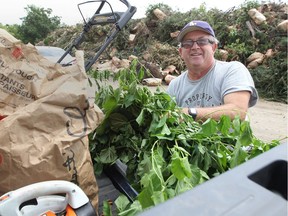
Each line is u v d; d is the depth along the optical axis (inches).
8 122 35.9
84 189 40.9
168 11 487.2
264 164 22.5
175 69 358.3
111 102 53.0
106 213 39.6
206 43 82.8
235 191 19.7
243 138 44.8
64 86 39.6
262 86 303.4
